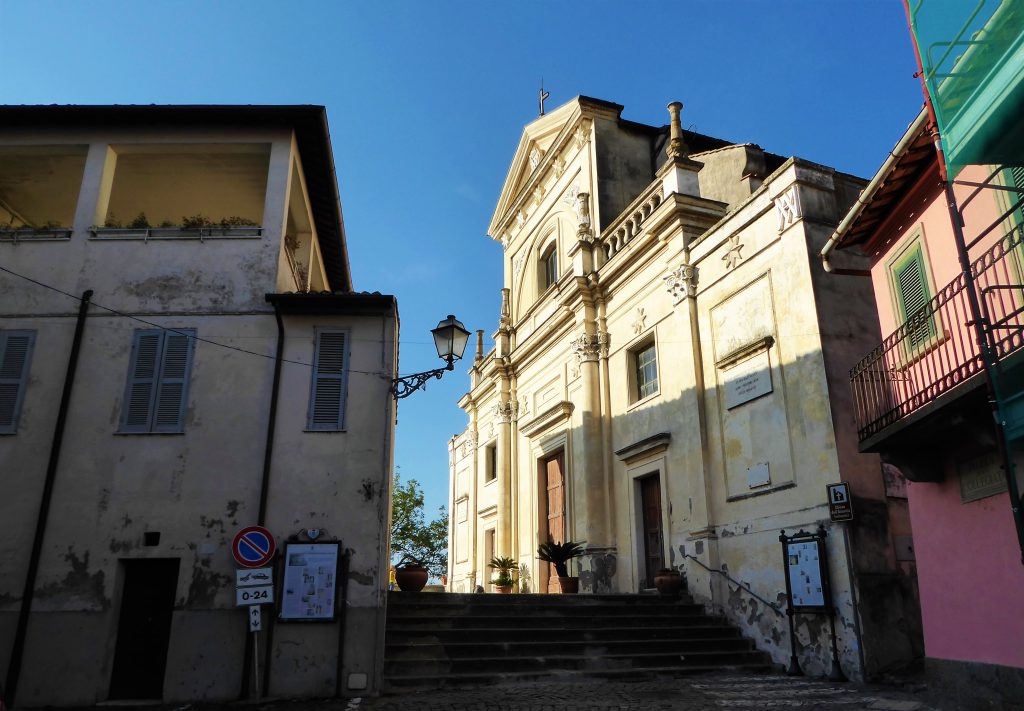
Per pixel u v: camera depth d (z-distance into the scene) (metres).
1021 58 6.11
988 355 6.73
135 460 10.52
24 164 12.98
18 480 10.37
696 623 13.60
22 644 9.59
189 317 11.33
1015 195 7.32
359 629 9.86
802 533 12.02
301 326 11.27
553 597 13.94
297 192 13.55
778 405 13.08
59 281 11.48
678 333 15.98
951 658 8.44
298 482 10.44
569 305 20.58
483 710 8.74
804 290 12.71
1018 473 7.22
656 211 16.91
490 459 26.70
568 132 22.17
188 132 12.56
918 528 9.20
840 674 10.88
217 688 9.49
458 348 11.12
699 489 14.68
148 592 10.22
